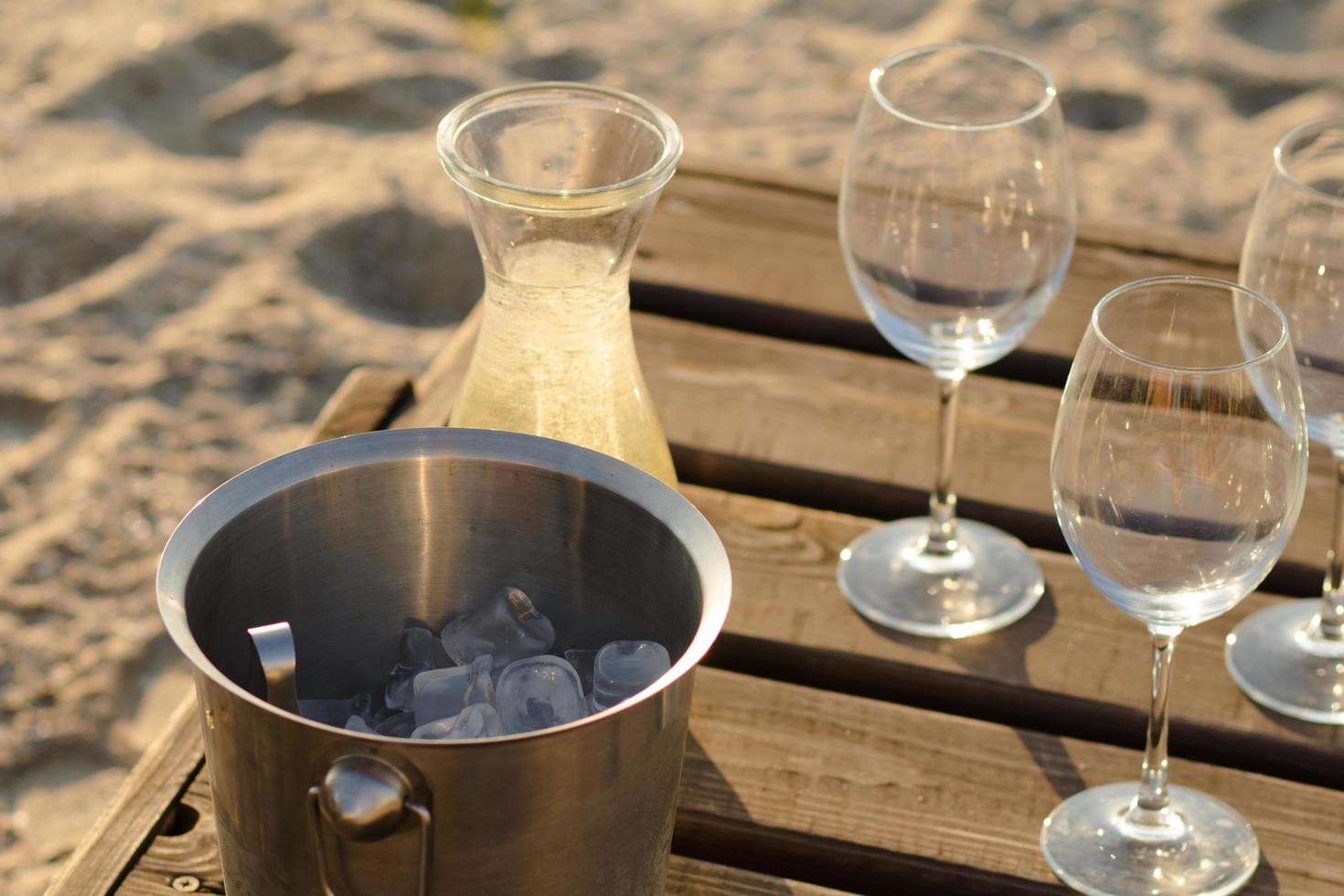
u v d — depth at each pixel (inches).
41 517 89.0
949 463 45.6
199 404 96.6
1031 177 41.5
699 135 121.2
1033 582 45.2
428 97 125.2
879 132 42.0
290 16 134.6
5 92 123.9
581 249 35.7
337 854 27.5
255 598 32.3
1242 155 117.8
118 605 84.3
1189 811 37.9
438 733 31.1
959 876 37.1
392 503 33.2
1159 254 58.9
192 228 109.7
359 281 108.0
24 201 111.1
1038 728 42.8
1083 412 33.1
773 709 40.8
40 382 97.4
